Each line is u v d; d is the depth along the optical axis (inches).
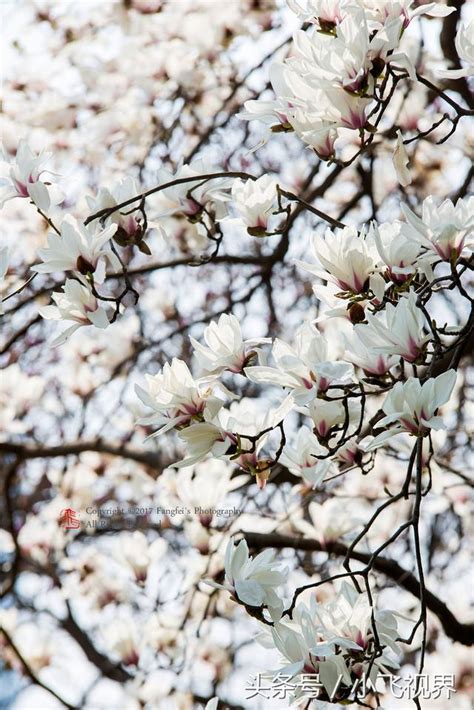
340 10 119.8
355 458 125.9
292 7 120.7
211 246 206.2
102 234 120.4
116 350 232.8
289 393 119.3
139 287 233.5
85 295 121.3
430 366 115.4
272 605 118.2
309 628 118.1
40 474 248.5
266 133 123.6
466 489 185.2
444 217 114.5
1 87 219.8
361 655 118.2
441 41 177.3
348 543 167.6
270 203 123.6
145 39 217.6
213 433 118.7
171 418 119.4
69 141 218.2
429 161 215.0
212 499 162.9
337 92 118.1
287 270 225.1
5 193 124.3
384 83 118.1
